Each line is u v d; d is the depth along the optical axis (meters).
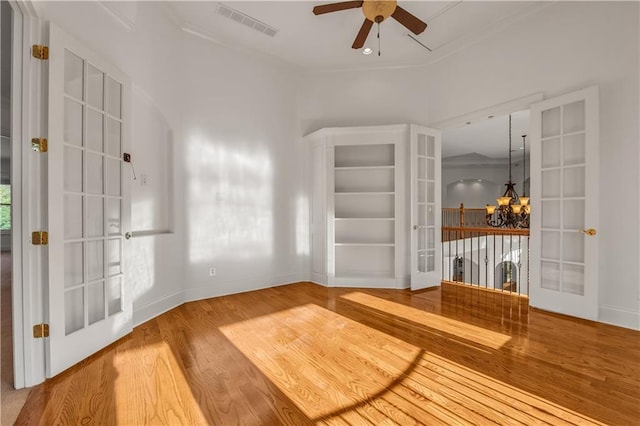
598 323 2.84
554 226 3.21
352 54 4.29
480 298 3.75
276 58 4.36
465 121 4.01
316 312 3.23
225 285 3.92
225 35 3.82
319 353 2.28
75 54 2.15
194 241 3.66
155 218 3.33
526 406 1.64
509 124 6.98
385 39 3.94
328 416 1.57
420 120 4.47
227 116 3.96
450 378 1.93
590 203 2.87
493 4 3.30
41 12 1.96
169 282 3.36
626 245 2.73
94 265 2.41
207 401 1.70
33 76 1.92
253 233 4.17
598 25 2.87
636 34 2.66
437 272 4.38
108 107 2.53
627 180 2.72
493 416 1.56
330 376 1.96
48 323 1.93
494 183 11.77
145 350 2.33
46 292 1.94
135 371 2.02
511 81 3.53
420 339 2.53
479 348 2.35
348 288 4.23
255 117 4.21
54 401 1.69
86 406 1.65
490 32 3.69
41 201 1.94
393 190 4.50
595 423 1.50
